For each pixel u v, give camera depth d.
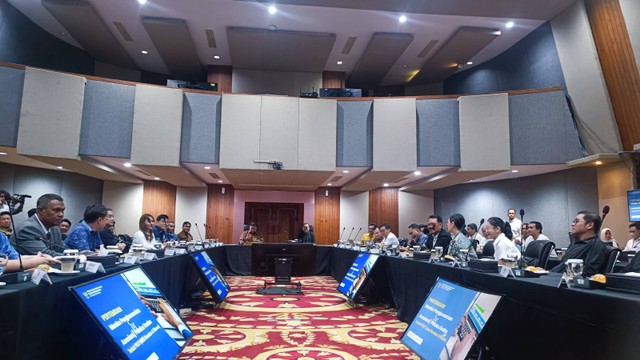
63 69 11.30
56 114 7.96
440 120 9.22
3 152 8.13
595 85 8.13
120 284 2.44
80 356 2.26
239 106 9.18
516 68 10.98
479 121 8.91
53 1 9.08
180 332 2.83
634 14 7.14
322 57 11.99
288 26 10.53
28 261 2.25
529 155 8.71
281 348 3.55
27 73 7.79
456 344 2.46
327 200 13.38
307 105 9.36
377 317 4.91
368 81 13.88
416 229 7.41
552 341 2.12
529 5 8.91
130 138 8.64
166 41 10.92
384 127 9.29
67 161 8.40
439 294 3.06
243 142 9.10
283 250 8.53
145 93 8.73
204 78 13.71
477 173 9.32
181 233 8.48
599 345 1.81
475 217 11.77
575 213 9.03
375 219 13.33
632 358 1.65
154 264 3.67
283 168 9.14
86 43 11.21
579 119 8.61
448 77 13.55
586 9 8.22
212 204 12.80
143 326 2.39
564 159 8.55
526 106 8.85
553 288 2.13
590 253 3.32
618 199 7.98
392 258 5.16
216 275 5.97
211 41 11.32
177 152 8.80
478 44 10.82
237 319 4.77
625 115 7.71
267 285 7.74
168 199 12.41
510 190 10.95
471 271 3.02
